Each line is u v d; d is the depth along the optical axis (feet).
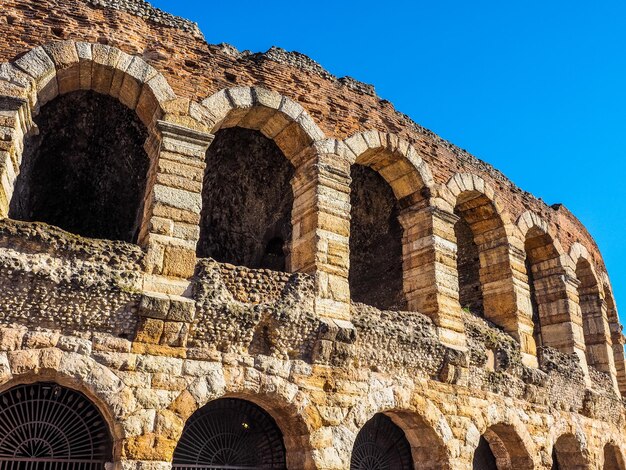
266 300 48.19
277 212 83.71
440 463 53.72
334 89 61.46
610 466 81.41
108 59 49.08
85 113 66.95
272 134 58.23
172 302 42.93
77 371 39.63
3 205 43.52
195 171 49.24
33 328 39.86
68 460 40.88
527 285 72.38
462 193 70.18
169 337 42.91
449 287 60.80
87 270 42.19
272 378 45.78
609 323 96.78
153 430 40.57
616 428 80.69
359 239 88.02
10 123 43.96
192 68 53.47
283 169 79.77
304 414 46.37
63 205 73.41
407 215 64.85
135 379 41.16
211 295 45.16
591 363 87.92
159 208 46.83
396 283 83.30
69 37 48.85
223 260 82.23
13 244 40.88
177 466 45.06
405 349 53.88
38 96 48.08
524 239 75.56
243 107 54.29
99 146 70.64
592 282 90.48
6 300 39.22
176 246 46.29
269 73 57.52
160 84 50.80
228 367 44.60
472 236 83.05
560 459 72.64
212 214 79.97
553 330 79.05
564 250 83.30
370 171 81.82
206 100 52.39
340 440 47.37
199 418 47.09
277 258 85.61
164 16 54.03
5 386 39.27
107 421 41.14
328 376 48.42
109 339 41.32
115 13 51.49
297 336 47.80
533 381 64.95
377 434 55.88
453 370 56.08
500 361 62.95
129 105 53.31
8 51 46.39
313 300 50.52
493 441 64.75
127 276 43.39
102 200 74.64
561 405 69.46
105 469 39.96
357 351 50.78
